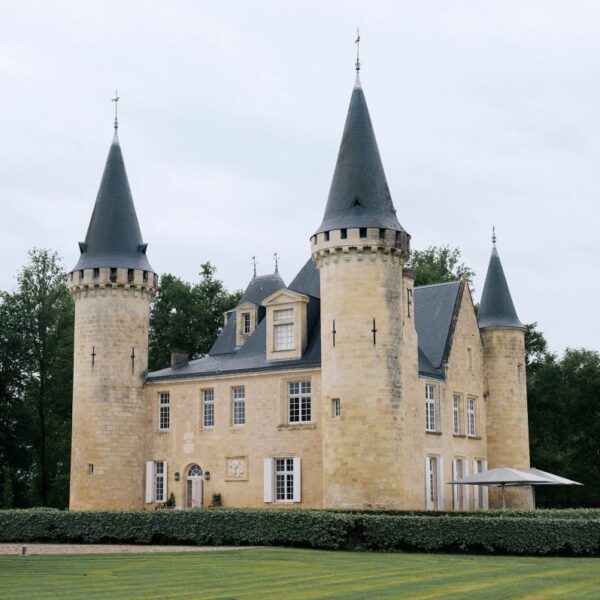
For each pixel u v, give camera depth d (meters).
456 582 21.42
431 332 52.38
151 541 36.47
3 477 71.31
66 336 70.00
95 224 52.16
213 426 49.28
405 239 43.69
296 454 45.84
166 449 50.69
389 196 44.44
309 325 47.91
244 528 34.53
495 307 55.62
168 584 21.03
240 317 53.16
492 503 53.56
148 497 50.62
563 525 30.16
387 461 41.22
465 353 52.81
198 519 35.53
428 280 74.25
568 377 71.25
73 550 32.91
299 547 33.25
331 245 42.94
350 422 41.56
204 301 78.75
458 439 50.81
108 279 50.78
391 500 41.00
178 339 76.62
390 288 42.84
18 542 39.12
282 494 46.31
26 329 68.56
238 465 47.91
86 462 50.12
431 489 47.72
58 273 70.94
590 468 70.69
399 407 42.09
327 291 43.28
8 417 65.38
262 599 18.23
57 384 69.06
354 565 25.94
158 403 51.56
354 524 32.66
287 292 47.72
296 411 46.59
